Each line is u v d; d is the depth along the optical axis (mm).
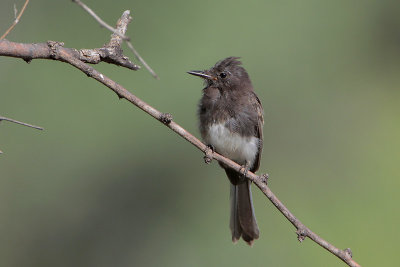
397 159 13852
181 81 12641
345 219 12844
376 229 12539
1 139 12773
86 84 12820
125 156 13086
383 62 15102
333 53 13930
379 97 14805
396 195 13266
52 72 12844
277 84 13383
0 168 12891
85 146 12891
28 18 12570
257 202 13195
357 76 14844
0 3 12297
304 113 13742
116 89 5797
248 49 13094
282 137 13656
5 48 5398
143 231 13250
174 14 12891
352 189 13469
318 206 13203
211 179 13578
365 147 14086
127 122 12906
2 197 12992
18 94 12742
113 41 6047
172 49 12750
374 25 15000
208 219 13406
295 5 13477
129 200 13297
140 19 12797
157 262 13172
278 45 13266
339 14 14469
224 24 12945
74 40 12766
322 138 13695
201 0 12977
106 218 13227
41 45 5582
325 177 13555
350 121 14016
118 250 13242
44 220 13180
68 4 12867
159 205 13336
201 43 12797
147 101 12539
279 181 13523
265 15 13242
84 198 13227
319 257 12062
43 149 12891
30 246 13109
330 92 13852
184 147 13273
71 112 12797
